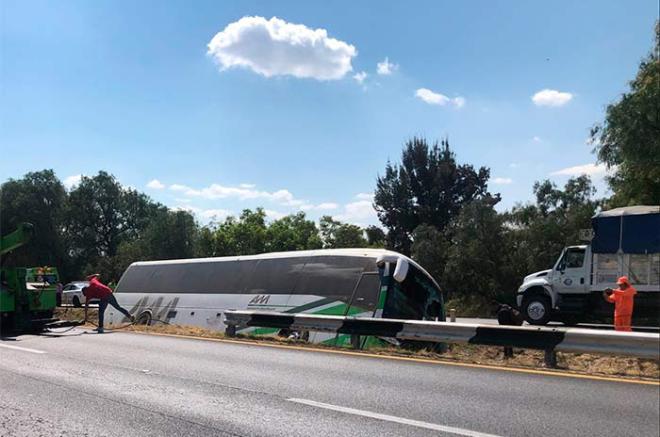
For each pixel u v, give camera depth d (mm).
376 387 7945
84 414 6809
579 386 7738
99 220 78438
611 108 22422
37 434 6039
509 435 5645
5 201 68812
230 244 55781
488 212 34750
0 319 16734
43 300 17234
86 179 78375
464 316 32719
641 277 18906
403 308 15898
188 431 6062
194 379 8781
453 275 34438
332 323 12570
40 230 69062
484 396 7262
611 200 30969
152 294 22719
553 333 9219
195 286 21172
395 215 49062
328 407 6891
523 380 8195
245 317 14477
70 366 10188
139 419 6551
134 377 9023
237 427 6152
